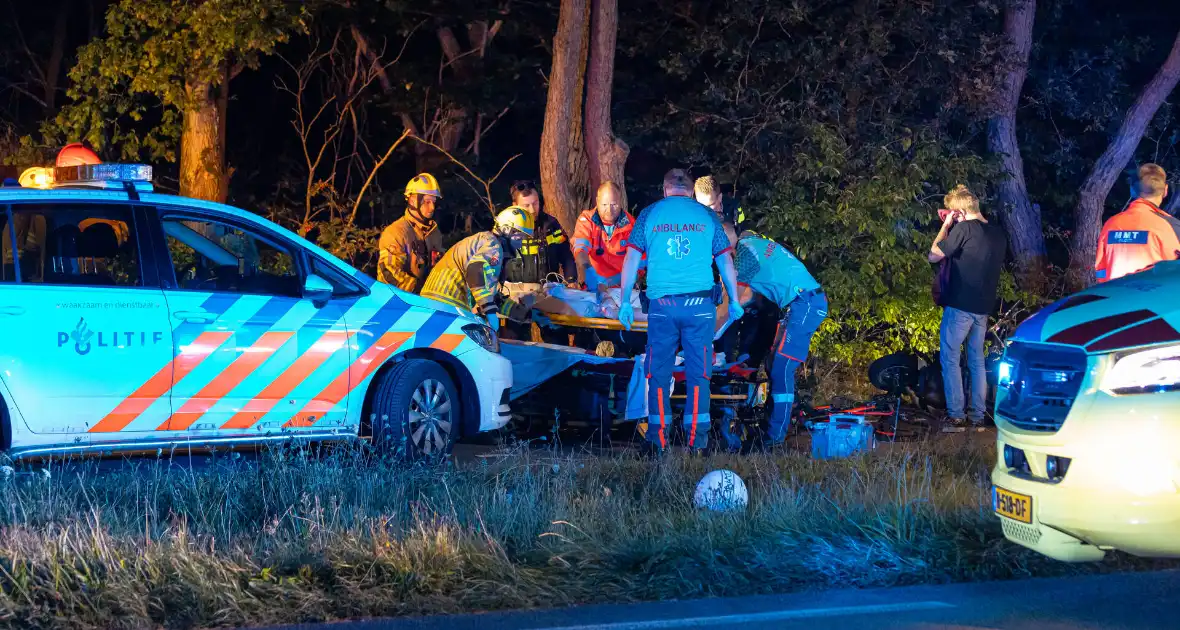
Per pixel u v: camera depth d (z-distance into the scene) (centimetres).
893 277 2255
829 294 2209
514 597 906
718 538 1035
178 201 1352
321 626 847
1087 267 2697
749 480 1295
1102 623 854
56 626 823
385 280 1836
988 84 2733
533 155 3872
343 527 1012
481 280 1655
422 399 1453
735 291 1462
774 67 2920
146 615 837
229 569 911
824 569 984
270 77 3753
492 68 3562
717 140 2936
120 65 2491
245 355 1350
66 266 1288
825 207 2270
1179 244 1491
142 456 1461
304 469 1188
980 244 1770
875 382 1909
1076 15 3225
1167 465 803
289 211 3231
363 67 3525
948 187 2464
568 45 2386
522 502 1112
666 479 1242
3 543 932
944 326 1808
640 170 3425
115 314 1288
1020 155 2988
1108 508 819
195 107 2541
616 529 1062
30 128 3703
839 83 2784
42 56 3856
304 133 3609
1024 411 887
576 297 1741
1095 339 841
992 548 1018
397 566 932
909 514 1086
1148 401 811
